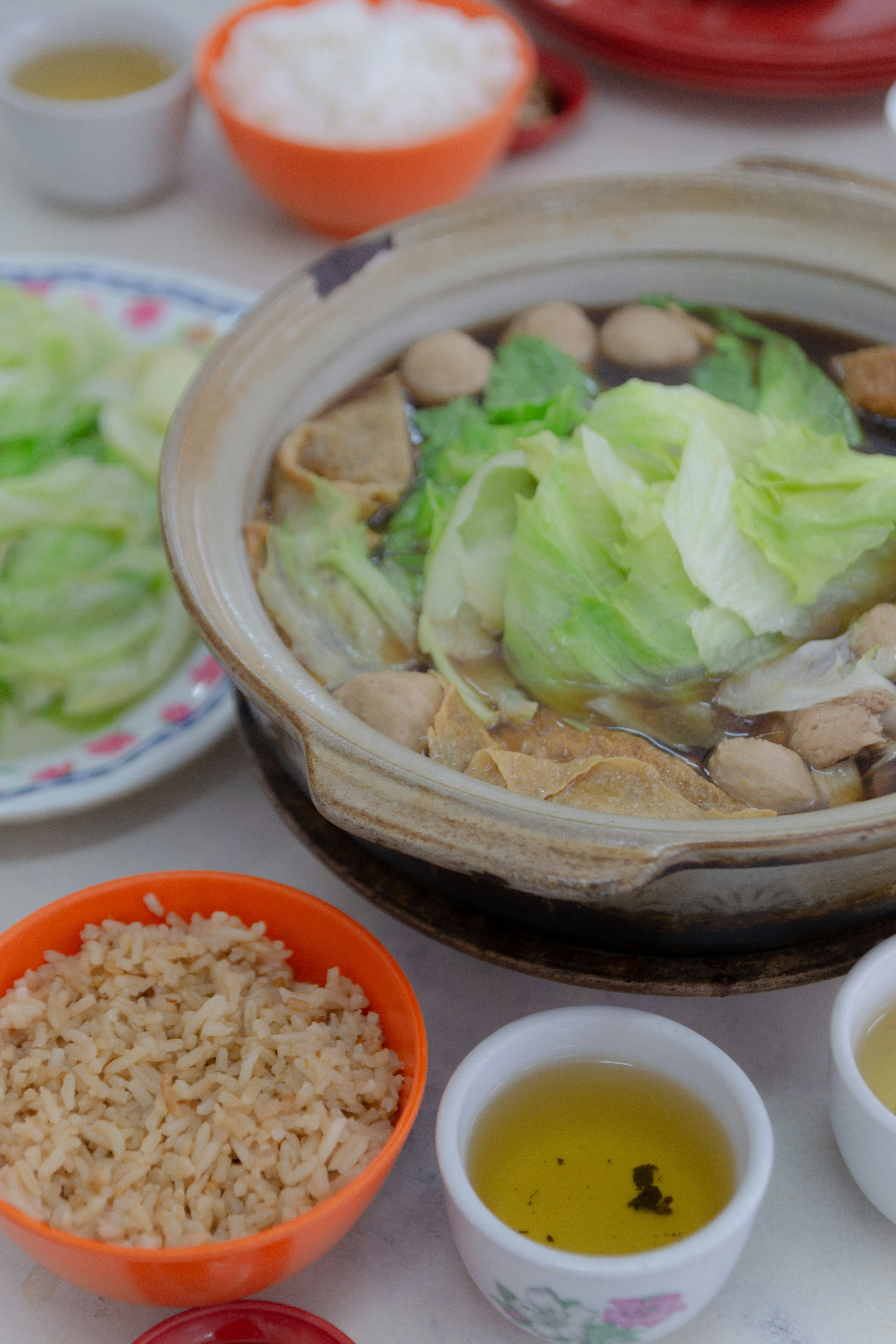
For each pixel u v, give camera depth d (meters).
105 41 0.99
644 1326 0.60
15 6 1.11
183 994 0.65
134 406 0.82
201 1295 0.61
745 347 0.75
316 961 0.66
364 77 0.90
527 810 0.60
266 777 0.70
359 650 0.69
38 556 0.77
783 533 0.68
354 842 0.68
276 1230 0.59
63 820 0.74
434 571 0.69
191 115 0.95
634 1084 0.63
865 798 0.64
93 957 0.65
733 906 0.63
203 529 0.68
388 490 0.72
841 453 0.69
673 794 0.64
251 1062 0.63
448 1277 0.64
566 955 0.66
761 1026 0.68
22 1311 0.63
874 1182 0.62
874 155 0.98
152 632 0.77
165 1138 0.62
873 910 0.65
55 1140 0.61
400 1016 0.64
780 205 0.75
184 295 0.89
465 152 0.89
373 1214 0.65
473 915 0.67
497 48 0.93
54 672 0.75
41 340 0.82
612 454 0.69
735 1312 0.63
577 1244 0.61
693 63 0.97
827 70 0.96
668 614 0.67
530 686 0.68
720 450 0.68
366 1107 0.63
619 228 0.76
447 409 0.74
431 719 0.66
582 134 1.00
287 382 0.72
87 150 0.93
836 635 0.67
